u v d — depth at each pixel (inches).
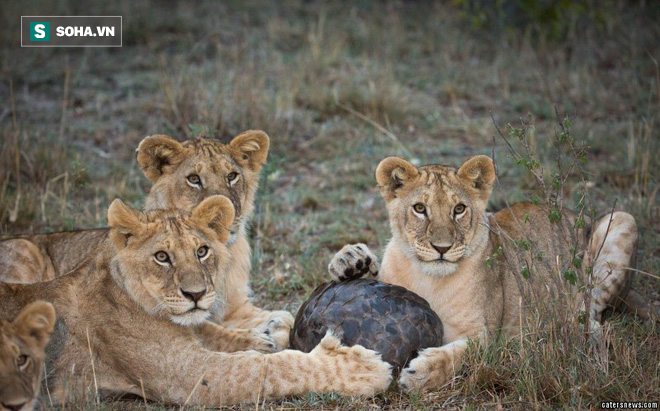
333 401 340.2
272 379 344.5
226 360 349.7
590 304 376.5
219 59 858.1
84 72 876.6
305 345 362.3
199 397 346.9
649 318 411.5
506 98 812.6
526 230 426.3
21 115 758.5
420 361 349.1
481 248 395.9
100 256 360.8
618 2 1007.6
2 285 347.3
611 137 696.4
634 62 855.7
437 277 393.7
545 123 750.5
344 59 888.9
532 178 610.9
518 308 411.2
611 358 362.6
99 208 585.6
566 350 352.5
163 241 348.8
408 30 1023.6
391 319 353.4
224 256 372.2
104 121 749.9
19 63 884.0
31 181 617.6
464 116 761.6
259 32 999.6
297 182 647.8
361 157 680.4
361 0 1083.3
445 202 386.6
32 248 428.1
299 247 534.9
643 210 553.9
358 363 347.3
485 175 404.2
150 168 452.8
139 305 350.6
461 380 354.3
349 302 358.3
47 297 348.5
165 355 351.3
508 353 361.7
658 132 685.3
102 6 1015.0
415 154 686.5
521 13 986.1
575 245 363.3
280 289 484.4
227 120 706.8
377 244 538.0
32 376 297.9
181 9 1047.6
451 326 394.0
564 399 333.7
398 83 818.2
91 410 330.6
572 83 829.8
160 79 770.8
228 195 438.9
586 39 944.3
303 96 784.9
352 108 768.3
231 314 438.0
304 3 1109.1
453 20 1029.2
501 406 329.1
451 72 879.1
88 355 350.6
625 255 415.5
